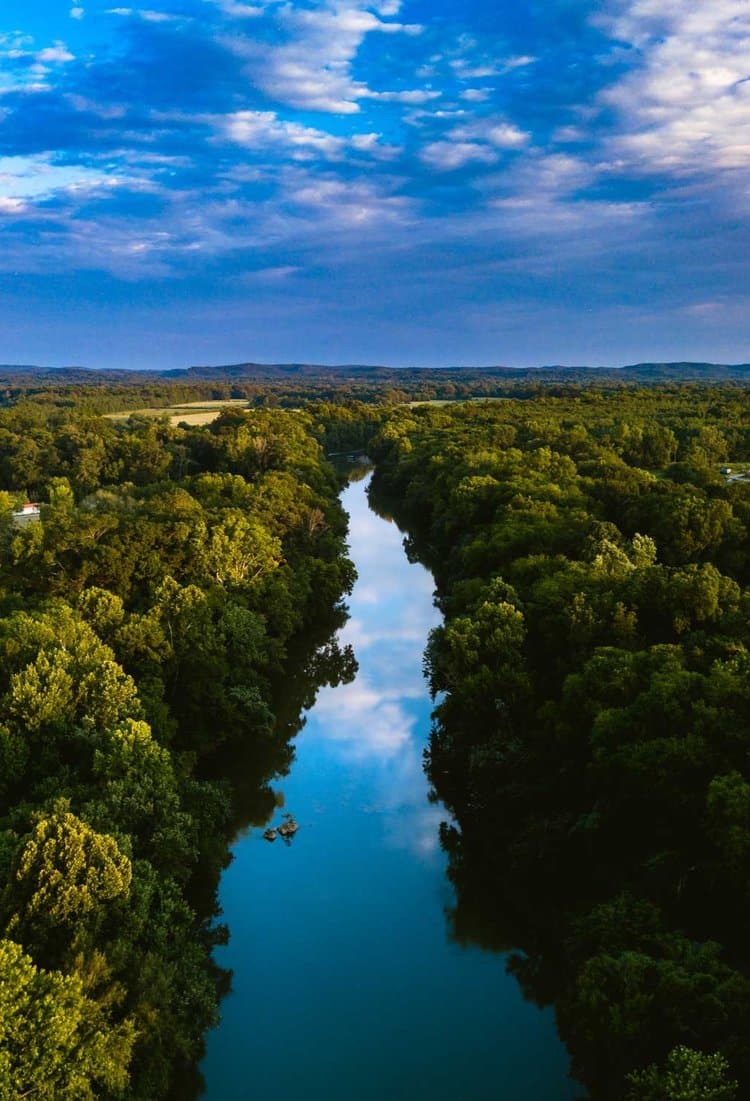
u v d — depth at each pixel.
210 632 59.28
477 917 42.75
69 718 45.25
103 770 41.62
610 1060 29.92
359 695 69.81
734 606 52.72
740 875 32.53
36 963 30.27
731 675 41.19
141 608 63.75
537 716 48.97
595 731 41.69
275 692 70.06
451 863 47.16
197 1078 33.31
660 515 80.81
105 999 29.11
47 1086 25.61
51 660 47.31
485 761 49.03
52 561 66.19
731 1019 27.73
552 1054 34.34
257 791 54.97
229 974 38.78
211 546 73.81
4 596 62.31
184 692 57.22
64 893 31.27
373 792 54.72
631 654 46.84
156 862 38.56
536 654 56.69
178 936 35.34
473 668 54.38
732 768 36.62
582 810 43.41
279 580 76.69
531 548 76.44
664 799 37.62
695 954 31.20
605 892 38.97
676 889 35.38
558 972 38.19
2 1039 25.45
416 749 60.56
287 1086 33.00
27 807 37.91
